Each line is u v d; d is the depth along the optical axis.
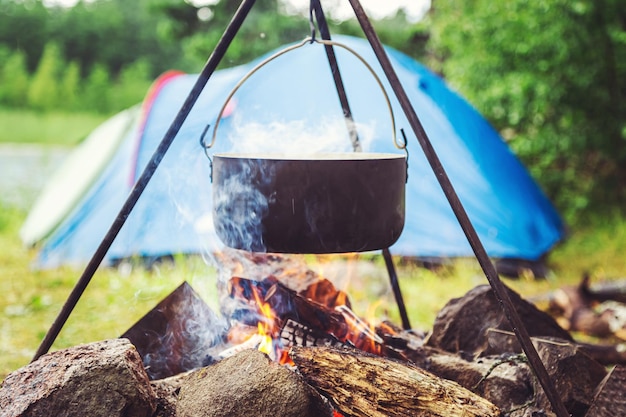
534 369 2.02
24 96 20.62
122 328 4.08
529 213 5.29
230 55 8.45
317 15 2.63
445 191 2.07
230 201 2.08
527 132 6.54
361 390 2.08
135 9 22.69
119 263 5.25
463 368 2.46
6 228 6.86
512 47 6.16
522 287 5.00
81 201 5.80
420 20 8.38
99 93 20.89
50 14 22.73
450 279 5.07
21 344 3.82
